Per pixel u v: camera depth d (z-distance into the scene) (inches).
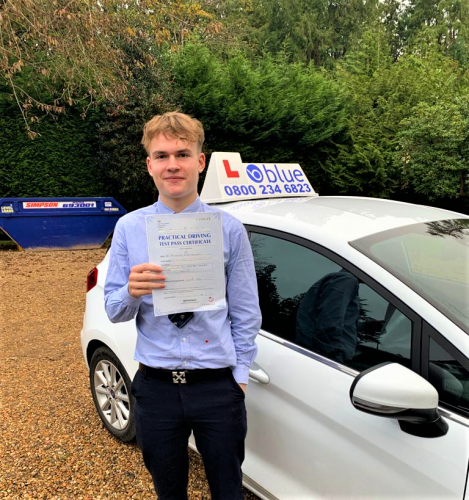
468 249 80.1
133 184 438.3
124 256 64.9
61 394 137.9
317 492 69.8
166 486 67.5
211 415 63.6
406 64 648.4
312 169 559.2
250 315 65.9
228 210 97.1
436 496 55.9
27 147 415.5
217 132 488.7
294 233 81.4
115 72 328.5
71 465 103.7
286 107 499.8
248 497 89.0
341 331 71.2
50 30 271.0
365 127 576.4
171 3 330.0
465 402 57.9
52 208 379.6
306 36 1535.4
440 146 489.1
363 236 76.9
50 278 292.0
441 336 60.9
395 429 60.7
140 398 65.8
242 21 920.9
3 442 112.4
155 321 63.5
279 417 74.4
